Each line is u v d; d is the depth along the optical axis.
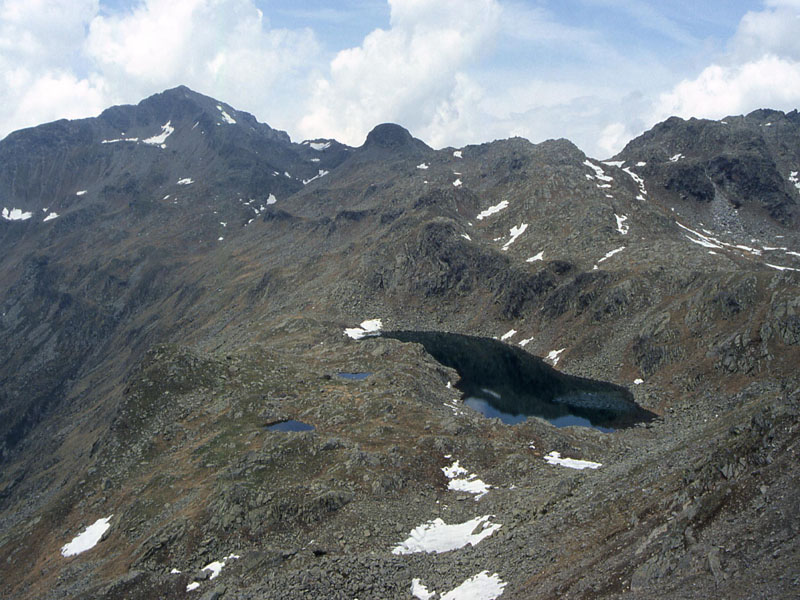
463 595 40.16
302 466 71.00
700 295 125.56
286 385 109.75
